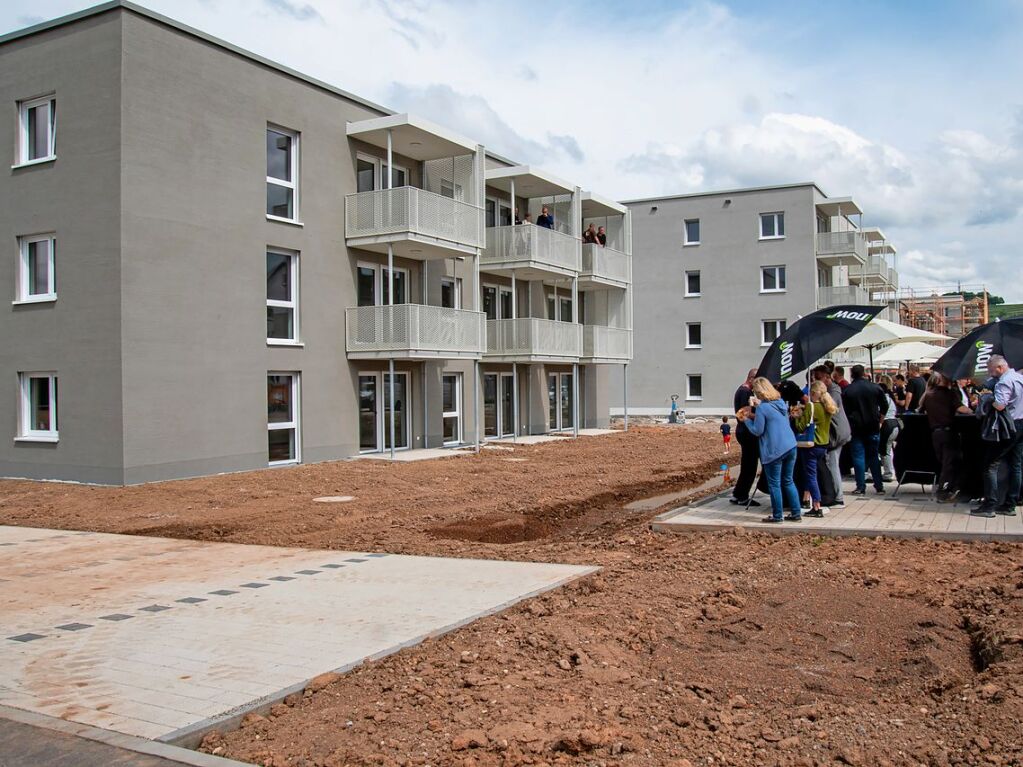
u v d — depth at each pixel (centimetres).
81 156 1620
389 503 1369
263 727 452
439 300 2427
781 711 475
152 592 765
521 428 2925
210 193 1736
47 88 1667
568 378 3269
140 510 1305
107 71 1586
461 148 2245
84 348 1611
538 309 3008
